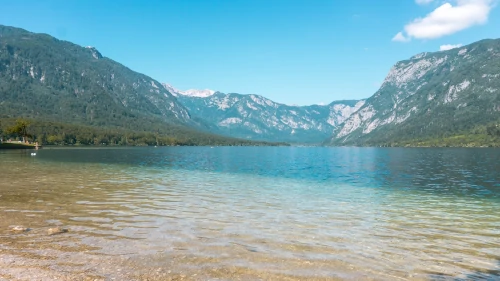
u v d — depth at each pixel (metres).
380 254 17.55
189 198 33.62
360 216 26.80
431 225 24.06
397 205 32.22
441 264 16.28
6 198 30.17
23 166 67.94
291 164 99.75
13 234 19.03
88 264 14.95
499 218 26.67
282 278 14.20
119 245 17.69
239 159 125.94
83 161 90.19
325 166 91.62
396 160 121.75
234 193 38.03
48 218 23.17
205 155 156.50
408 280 14.39
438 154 171.00
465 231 22.47
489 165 91.31
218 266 15.27
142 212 26.08
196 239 19.23
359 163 105.88
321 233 21.34
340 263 16.12
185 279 13.74
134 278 13.64
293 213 27.36
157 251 16.95
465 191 42.78
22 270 14.09
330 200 34.59
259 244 18.70
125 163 87.62
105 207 27.64
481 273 15.28
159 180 49.78
